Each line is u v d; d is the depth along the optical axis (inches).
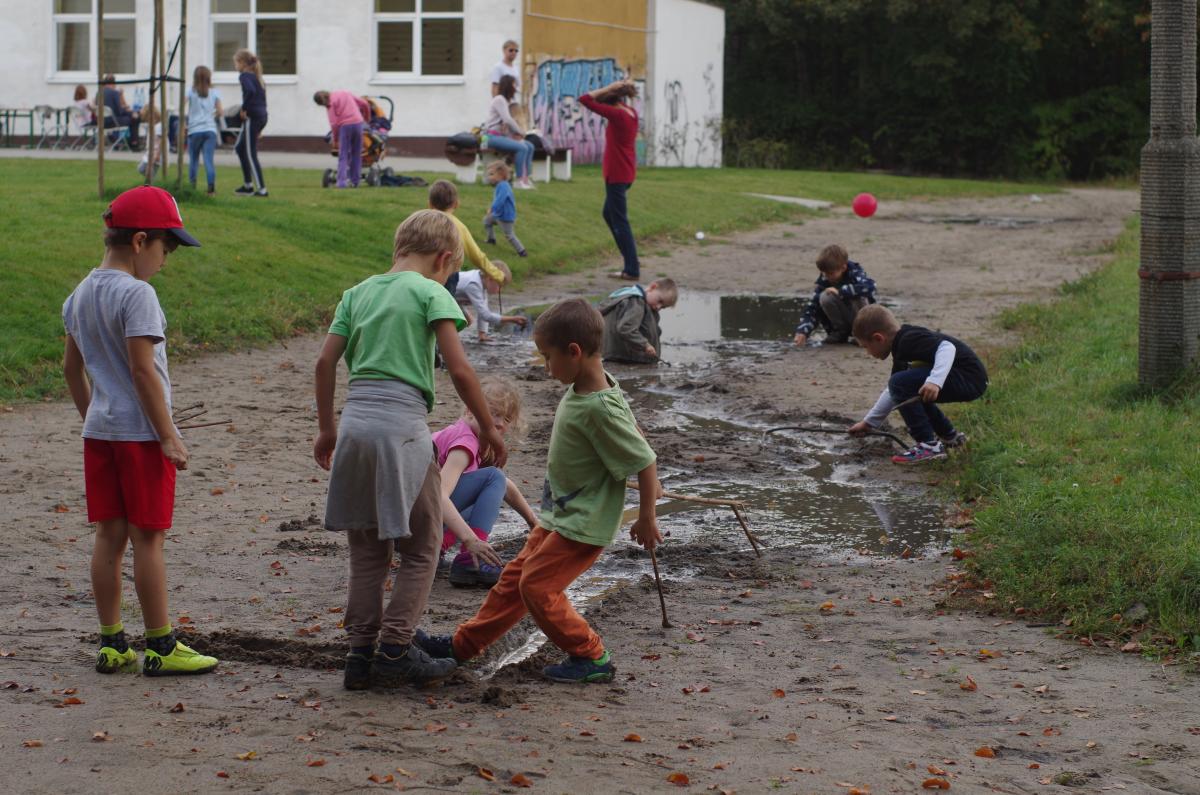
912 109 2050.9
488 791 152.7
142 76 1259.2
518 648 218.7
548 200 873.5
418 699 185.9
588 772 159.5
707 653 209.9
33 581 237.9
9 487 304.0
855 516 299.3
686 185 1134.4
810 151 2059.5
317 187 836.0
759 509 305.3
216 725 172.2
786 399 428.1
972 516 289.6
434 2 1234.6
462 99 1234.0
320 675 195.5
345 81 1240.8
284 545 265.0
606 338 491.5
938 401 346.9
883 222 1056.8
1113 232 989.2
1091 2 1911.9
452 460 235.6
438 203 509.7
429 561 189.9
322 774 156.3
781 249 861.8
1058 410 368.2
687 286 706.2
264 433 370.6
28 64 1269.7
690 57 1581.0
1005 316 568.7
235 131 1075.9
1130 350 447.8
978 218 1112.8
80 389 196.9
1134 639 213.2
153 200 191.3
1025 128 2028.8
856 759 166.6
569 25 1321.4
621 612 231.6
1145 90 2025.1
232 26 1252.5
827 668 203.2
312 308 554.6
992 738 175.5
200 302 517.7
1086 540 245.1
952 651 211.0
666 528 290.0
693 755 166.7
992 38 1980.8
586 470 189.6
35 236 546.6
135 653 197.2
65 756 159.9
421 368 187.0
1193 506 262.5
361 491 183.3
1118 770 165.3
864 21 2037.4
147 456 187.9
